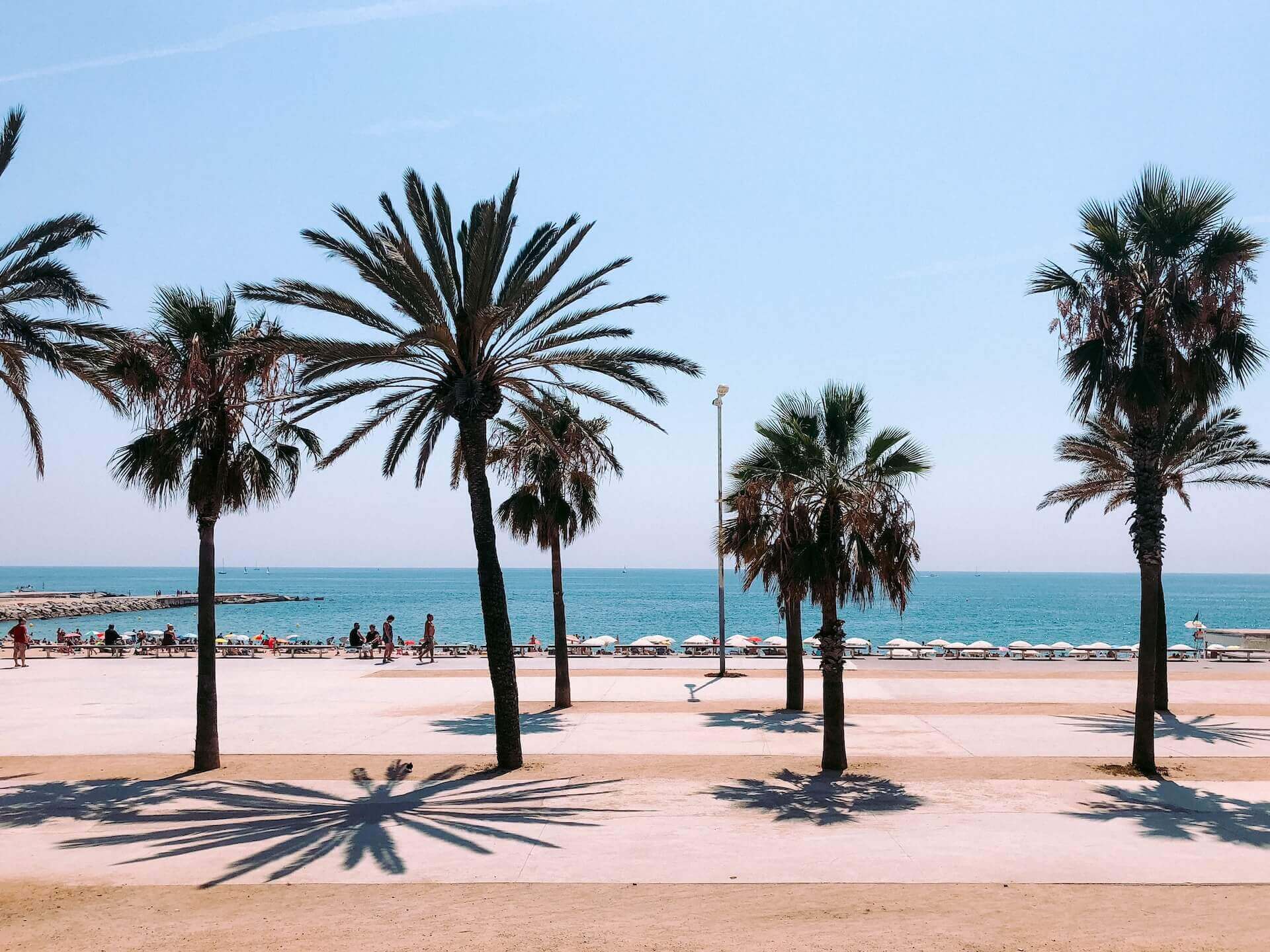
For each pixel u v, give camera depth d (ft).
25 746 63.05
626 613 364.17
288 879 35.19
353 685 96.48
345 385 55.93
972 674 103.40
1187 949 27.12
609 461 81.76
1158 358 55.31
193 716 75.66
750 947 27.73
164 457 53.36
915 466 53.98
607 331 57.57
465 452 56.54
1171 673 103.30
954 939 28.22
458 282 56.49
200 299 55.98
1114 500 86.58
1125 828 41.73
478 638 237.86
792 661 77.36
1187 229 53.88
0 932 29.78
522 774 53.62
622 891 33.63
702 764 56.03
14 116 50.37
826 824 42.68
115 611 363.97
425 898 33.01
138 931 29.78
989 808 45.47
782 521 55.31
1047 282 57.77
